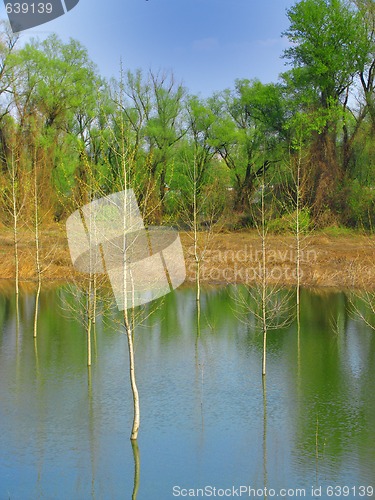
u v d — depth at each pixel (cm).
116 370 1550
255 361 1622
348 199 4106
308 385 1436
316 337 1848
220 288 2606
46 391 1402
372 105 4178
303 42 4400
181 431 1202
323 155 4194
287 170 4234
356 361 1614
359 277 2652
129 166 1245
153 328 1970
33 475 1047
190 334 1897
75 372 1534
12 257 2950
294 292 2484
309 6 4322
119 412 1288
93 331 1925
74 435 1185
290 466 1067
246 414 1276
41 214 2914
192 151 4406
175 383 1457
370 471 1050
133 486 1011
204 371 1542
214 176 4422
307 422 1234
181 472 1055
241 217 4294
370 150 4091
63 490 1002
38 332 1911
